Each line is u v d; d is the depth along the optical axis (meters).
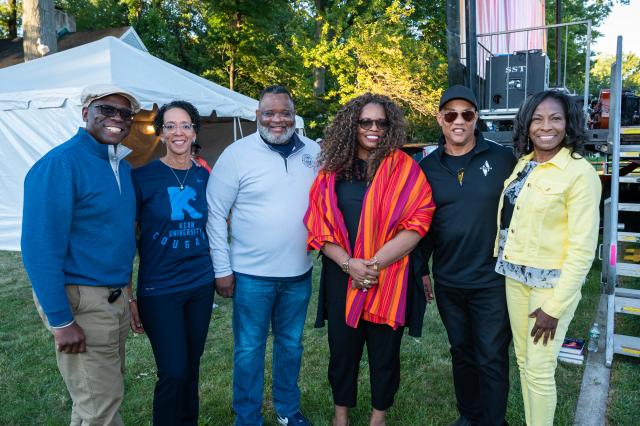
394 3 16.86
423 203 2.39
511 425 2.83
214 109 8.51
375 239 2.37
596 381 3.31
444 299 2.59
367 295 2.42
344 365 2.60
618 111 3.78
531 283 2.25
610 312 3.62
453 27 4.94
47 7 11.62
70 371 2.09
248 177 2.53
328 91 20.06
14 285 5.84
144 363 3.73
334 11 18.97
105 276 2.08
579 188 2.14
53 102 7.08
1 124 7.46
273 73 19.86
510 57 5.73
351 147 2.44
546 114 2.20
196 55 21.05
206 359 3.79
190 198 2.42
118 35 16.80
